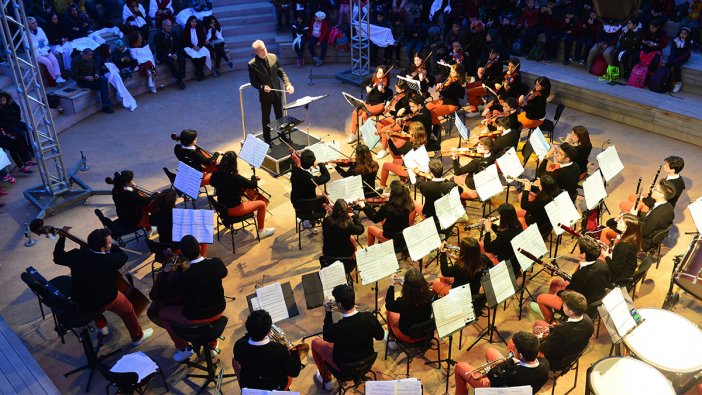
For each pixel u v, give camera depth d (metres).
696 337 6.06
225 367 6.91
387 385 5.12
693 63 12.56
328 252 7.47
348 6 15.29
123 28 14.62
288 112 13.16
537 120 10.95
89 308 6.70
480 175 8.26
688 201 9.79
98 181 10.76
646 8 13.13
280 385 5.75
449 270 6.87
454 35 14.23
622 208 8.86
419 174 8.78
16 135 10.88
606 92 12.53
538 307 7.39
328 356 6.16
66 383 6.75
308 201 8.23
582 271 6.65
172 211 7.41
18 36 12.86
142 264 8.58
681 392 6.05
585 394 5.93
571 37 13.79
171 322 6.52
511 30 14.48
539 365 5.48
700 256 7.20
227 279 8.27
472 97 12.45
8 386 6.52
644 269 6.89
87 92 13.11
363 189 8.94
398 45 15.17
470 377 5.91
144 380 6.06
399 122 10.64
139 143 12.10
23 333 7.45
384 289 8.02
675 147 11.45
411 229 7.07
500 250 7.28
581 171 9.44
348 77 14.79
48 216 9.82
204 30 14.93
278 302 6.21
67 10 14.00
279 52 15.95
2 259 8.75
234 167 8.26
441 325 5.96
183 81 15.18
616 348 6.63
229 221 8.49
